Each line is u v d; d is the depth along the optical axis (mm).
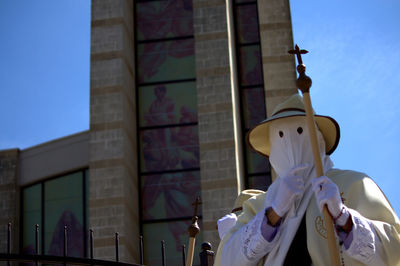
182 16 25422
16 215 24469
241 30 25312
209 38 23922
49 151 24906
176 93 24562
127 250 21750
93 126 23125
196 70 23578
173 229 23000
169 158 23844
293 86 23734
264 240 4488
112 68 23688
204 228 21703
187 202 23219
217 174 22266
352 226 4270
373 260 4297
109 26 24219
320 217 4562
